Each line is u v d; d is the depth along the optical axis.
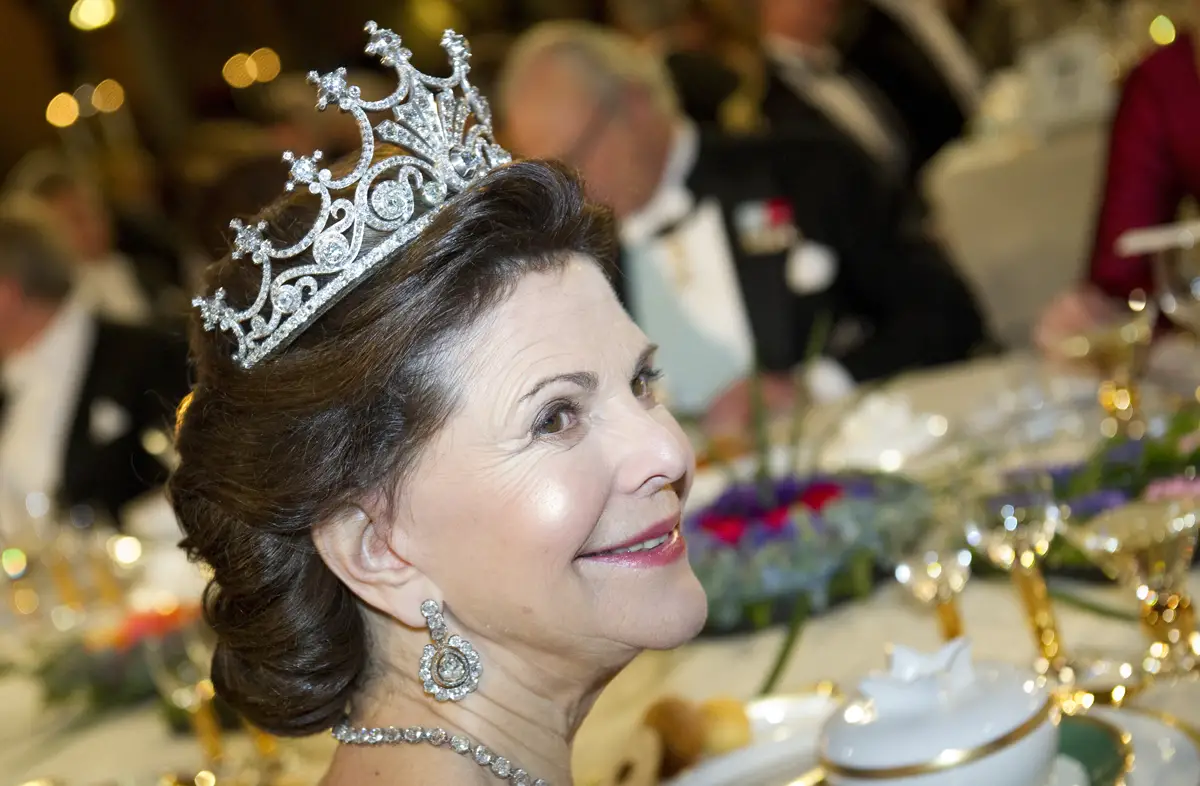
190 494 1.29
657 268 3.86
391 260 1.22
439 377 1.21
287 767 1.98
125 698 2.44
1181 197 3.50
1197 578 1.79
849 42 6.14
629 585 1.26
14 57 9.47
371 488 1.22
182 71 10.23
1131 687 1.49
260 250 1.26
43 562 3.21
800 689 1.82
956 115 6.05
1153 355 2.67
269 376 1.22
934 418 2.84
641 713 1.91
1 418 4.68
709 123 5.13
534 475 1.21
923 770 1.23
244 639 1.28
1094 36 4.76
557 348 1.23
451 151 1.29
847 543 2.05
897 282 4.15
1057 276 4.54
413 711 1.31
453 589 1.25
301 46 10.34
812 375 3.85
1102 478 1.87
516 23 9.53
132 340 4.55
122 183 7.08
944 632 1.72
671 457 1.25
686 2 5.66
